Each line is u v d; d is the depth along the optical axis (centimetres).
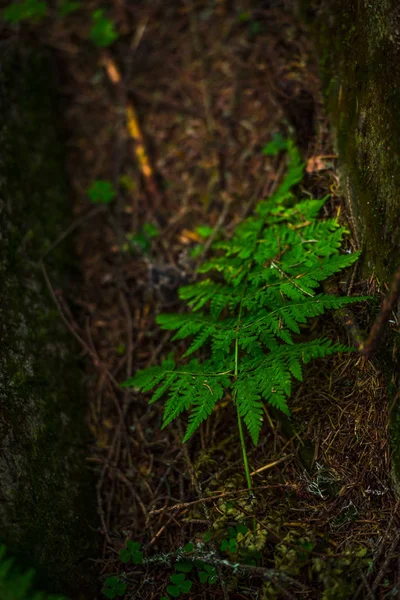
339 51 282
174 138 389
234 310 283
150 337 322
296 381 259
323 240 257
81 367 313
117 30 426
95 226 371
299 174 293
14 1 408
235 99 382
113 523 263
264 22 385
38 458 248
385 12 225
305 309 235
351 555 214
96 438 291
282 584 213
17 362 265
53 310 314
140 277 347
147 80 409
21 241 315
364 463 233
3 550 187
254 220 305
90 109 409
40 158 366
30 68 396
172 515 249
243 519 233
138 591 232
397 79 216
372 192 240
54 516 238
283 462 249
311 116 316
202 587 227
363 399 239
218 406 279
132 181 382
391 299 194
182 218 361
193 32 412
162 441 281
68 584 226
